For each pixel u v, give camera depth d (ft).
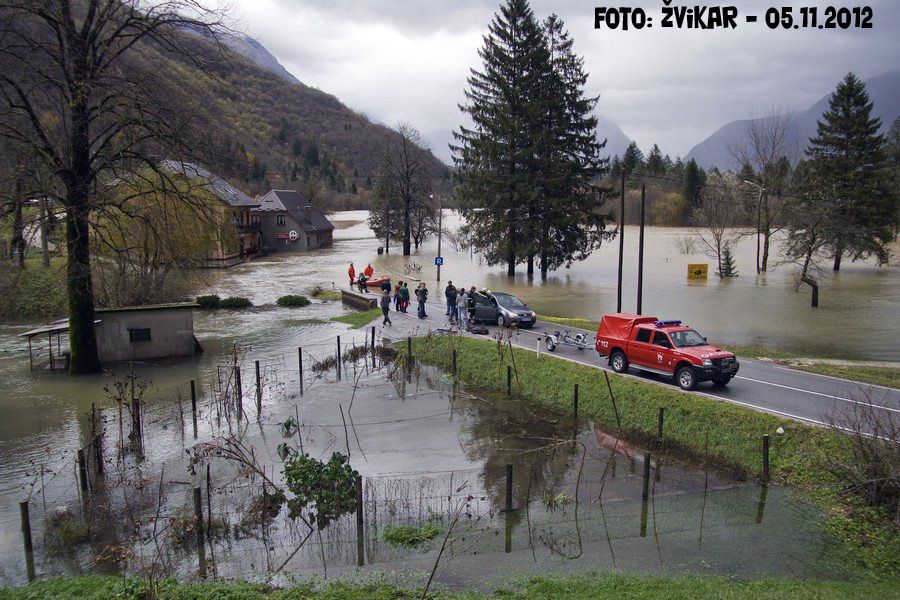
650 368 65.26
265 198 291.58
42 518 41.11
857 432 41.86
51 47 65.82
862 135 193.36
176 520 37.60
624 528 38.99
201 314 131.44
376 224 278.87
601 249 264.52
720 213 200.95
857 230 170.81
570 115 176.96
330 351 92.94
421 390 73.00
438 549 36.65
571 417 62.44
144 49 77.20
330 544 37.40
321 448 53.88
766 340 95.81
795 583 31.30
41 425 60.64
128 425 60.44
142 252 110.52
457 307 103.65
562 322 109.09
